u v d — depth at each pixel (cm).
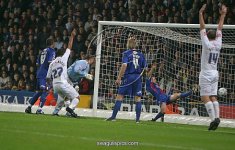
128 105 4625
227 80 4581
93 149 1964
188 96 4259
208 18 5419
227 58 4588
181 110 4612
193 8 5550
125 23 4338
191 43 4516
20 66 6056
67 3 6512
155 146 2139
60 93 4012
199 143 2366
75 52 5772
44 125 2936
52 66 4000
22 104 5275
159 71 4556
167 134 2770
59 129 2717
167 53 4569
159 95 4144
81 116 4362
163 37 4519
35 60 5947
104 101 4638
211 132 3111
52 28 6334
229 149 2175
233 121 4222
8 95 5466
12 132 2462
